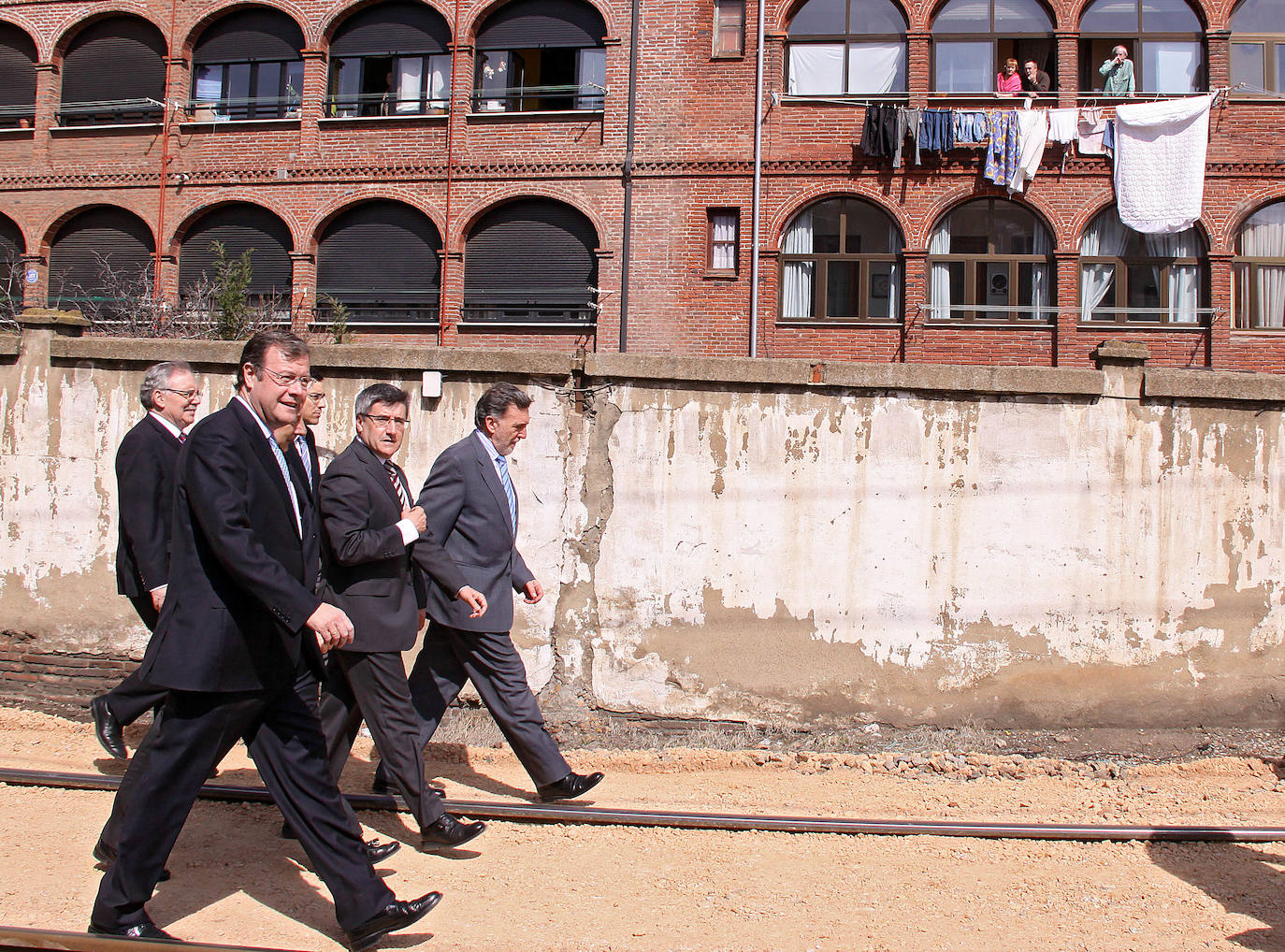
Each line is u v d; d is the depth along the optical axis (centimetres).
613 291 1891
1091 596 702
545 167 1922
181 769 375
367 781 609
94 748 660
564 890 459
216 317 1809
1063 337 1792
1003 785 638
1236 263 1805
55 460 773
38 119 2098
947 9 1872
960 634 705
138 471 527
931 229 1841
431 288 1977
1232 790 624
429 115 1970
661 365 720
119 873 372
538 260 1945
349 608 479
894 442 713
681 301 1877
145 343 766
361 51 2030
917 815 579
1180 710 695
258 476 379
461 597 492
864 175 1844
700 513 721
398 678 488
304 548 398
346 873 385
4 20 2116
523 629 728
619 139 1906
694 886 470
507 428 546
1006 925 435
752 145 1869
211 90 2080
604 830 540
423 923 421
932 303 1844
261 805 560
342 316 1923
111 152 2077
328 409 753
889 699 707
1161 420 704
